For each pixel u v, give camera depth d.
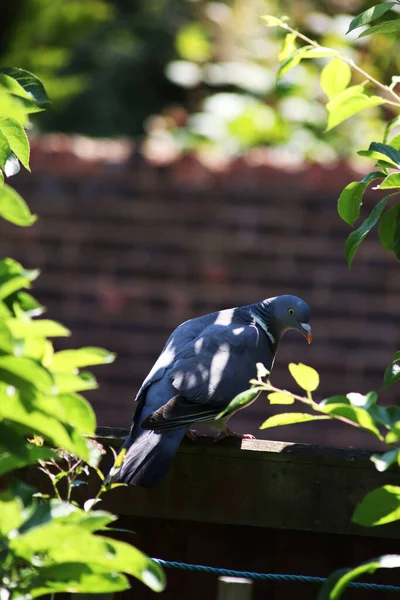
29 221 3.13
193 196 12.83
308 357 12.06
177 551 5.12
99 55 25.25
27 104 3.68
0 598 3.31
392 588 4.65
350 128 15.48
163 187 12.87
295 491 4.94
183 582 5.09
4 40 20.45
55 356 3.26
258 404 11.82
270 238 12.59
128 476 4.95
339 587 3.53
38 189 12.98
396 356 4.85
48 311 12.63
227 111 17.16
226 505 5.00
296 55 4.69
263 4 18.91
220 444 5.04
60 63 20.86
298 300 6.50
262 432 11.66
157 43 25.50
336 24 14.62
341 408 3.60
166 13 25.72
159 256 12.76
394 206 4.88
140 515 5.08
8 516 3.04
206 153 14.13
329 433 11.67
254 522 4.96
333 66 4.91
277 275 12.48
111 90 24.86
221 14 19.48
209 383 5.52
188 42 19.56
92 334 12.55
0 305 3.18
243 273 12.55
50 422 3.27
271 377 11.97
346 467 4.90
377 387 11.99
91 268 12.79
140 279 12.69
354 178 12.48
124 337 12.52
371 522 3.85
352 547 4.96
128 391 12.27
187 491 5.05
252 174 12.71
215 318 6.29
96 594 4.20
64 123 24.38
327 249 12.45
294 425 11.71
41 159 12.99
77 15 20.88
